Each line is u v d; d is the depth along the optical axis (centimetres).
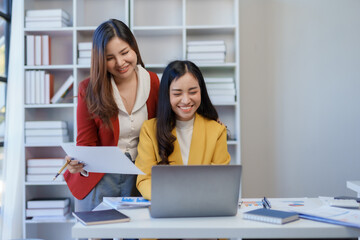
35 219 261
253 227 112
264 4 294
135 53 175
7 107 252
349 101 293
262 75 294
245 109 295
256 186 295
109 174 176
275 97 294
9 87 255
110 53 163
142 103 180
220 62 265
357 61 292
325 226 113
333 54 293
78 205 181
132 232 113
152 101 186
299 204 143
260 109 295
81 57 266
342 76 293
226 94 265
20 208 262
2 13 268
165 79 164
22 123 261
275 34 293
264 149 295
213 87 266
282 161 295
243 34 294
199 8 290
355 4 291
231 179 124
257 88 294
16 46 260
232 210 126
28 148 269
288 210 132
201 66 265
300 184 295
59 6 288
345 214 122
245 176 295
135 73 182
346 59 292
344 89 293
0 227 242
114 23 167
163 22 290
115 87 175
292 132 295
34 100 265
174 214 125
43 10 265
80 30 266
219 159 164
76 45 265
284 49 294
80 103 175
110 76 175
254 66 294
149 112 185
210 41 265
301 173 294
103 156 138
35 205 263
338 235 112
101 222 118
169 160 163
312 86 293
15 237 255
